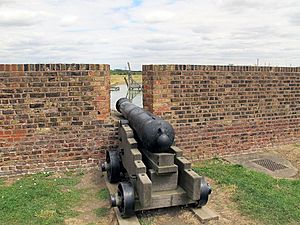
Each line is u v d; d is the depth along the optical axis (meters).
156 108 6.28
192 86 6.49
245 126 7.20
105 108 5.99
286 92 7.57
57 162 5.88
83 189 5.05
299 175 5.90
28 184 5.18
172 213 4.17
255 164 6.51
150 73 6.23
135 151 4.25
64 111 5.77
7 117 5.51
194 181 3.85
